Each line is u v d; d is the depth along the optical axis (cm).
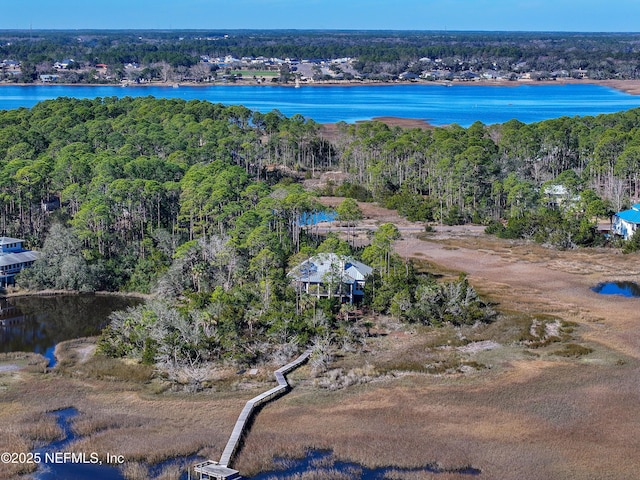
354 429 7575
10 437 7344
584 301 11838
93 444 7212
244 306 10206
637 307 11488
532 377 8781
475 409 7981
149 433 7469
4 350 9975
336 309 10800
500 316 11012
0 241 12975
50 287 12731
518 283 12900
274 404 8138
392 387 8556
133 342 9544
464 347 9800
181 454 7062
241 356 9131
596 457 7025
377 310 11081
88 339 10338
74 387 8600
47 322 11206
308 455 7094
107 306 12000
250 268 11412
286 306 10125
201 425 7650
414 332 10394
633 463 6925
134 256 13288
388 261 11919
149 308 10075
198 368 9038
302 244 13325
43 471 6775
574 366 9112
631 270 13700
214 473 6525
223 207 13412
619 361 9244
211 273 12131
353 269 11644
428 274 13275
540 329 10419
